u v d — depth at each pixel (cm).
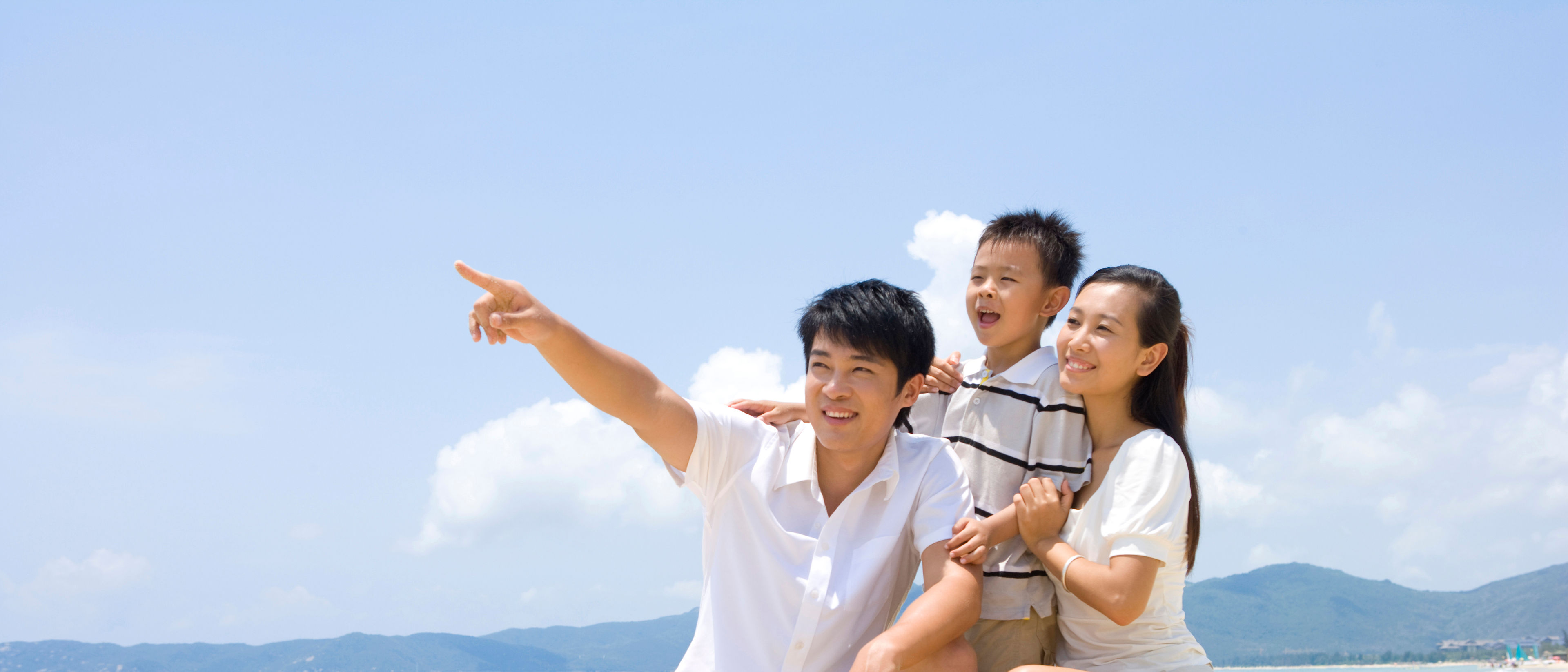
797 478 268
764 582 267
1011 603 296
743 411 305
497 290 227
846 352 257
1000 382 327
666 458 271
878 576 265
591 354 237
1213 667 298
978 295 348
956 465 281
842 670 261
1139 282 303
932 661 242
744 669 260
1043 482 292
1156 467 279
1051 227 352
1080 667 295
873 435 263
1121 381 301
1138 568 267
